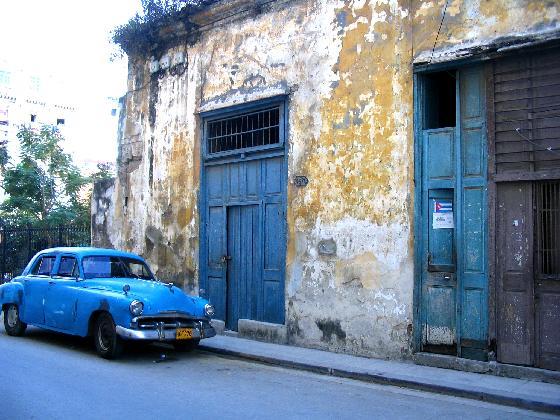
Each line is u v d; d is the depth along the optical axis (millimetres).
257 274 10836
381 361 8547
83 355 9211
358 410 6227
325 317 9492
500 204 7738
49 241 17688
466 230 8016
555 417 6078
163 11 12695
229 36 11586
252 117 11195
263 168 10867
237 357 9367
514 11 7621
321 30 9852
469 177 8023
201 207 12008
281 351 9375
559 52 7379
